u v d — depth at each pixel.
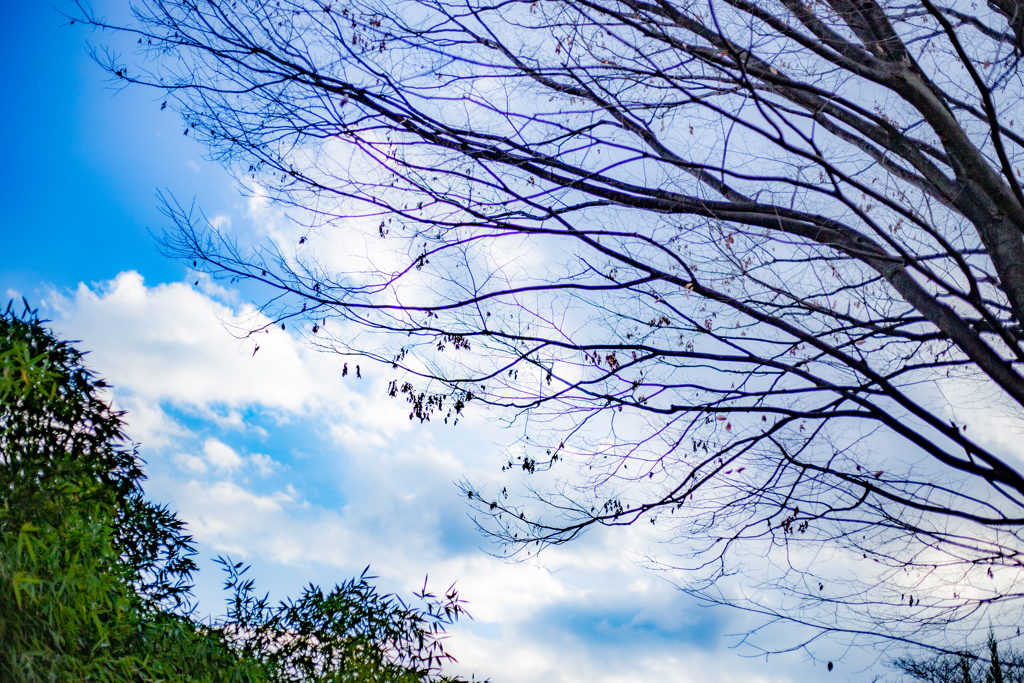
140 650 3.30
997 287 5.11
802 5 4.82
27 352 3.13
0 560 2.63
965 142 4.80
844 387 4.77
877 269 5.24
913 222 4.58
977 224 5.04
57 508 3.00
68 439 3.46
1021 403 4.56
